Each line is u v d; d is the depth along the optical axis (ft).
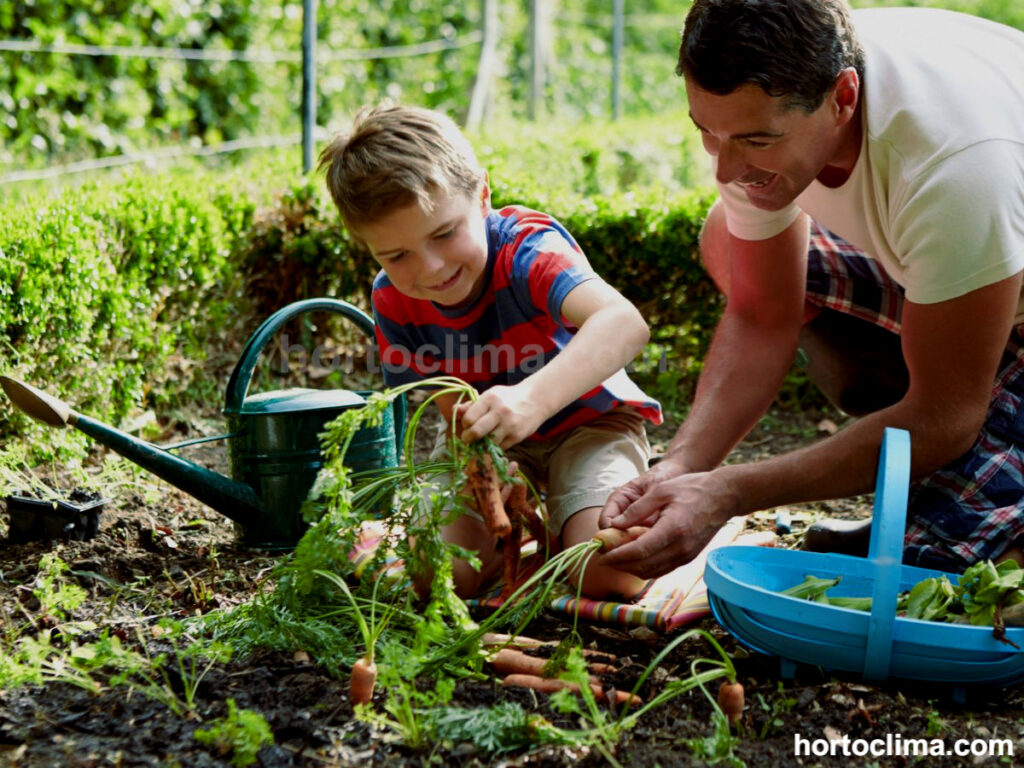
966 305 6.81
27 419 10.37
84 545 8.72
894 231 7.15
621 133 25.43
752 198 7.22
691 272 14.23
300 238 14.44
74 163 22.35
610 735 5.70
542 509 7.61
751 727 6.13
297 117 29.40
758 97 6.48
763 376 8.22
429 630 6.31
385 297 8.59
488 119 29.60
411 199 7.16
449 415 8.85
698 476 7.08
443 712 5.87
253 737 5.53
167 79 26.32
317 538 6.59
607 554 6.88
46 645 6.44
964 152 6.79
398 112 7.66
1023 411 7.88
